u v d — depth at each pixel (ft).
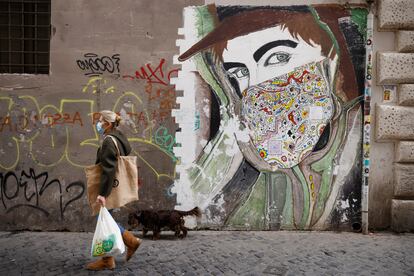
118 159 15.43
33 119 20.45
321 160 20.61
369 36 20.04
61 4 20.34
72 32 20.38
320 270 15.47
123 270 15.44
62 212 20.59
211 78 20.49
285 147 20.62
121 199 15.26
